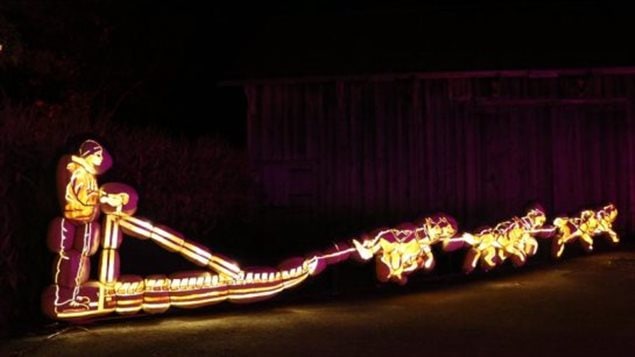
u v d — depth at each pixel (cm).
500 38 1970
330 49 2028
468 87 1914
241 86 2009
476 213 1891
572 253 1588
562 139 1886
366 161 1945
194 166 1176
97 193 805
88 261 805
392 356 730
